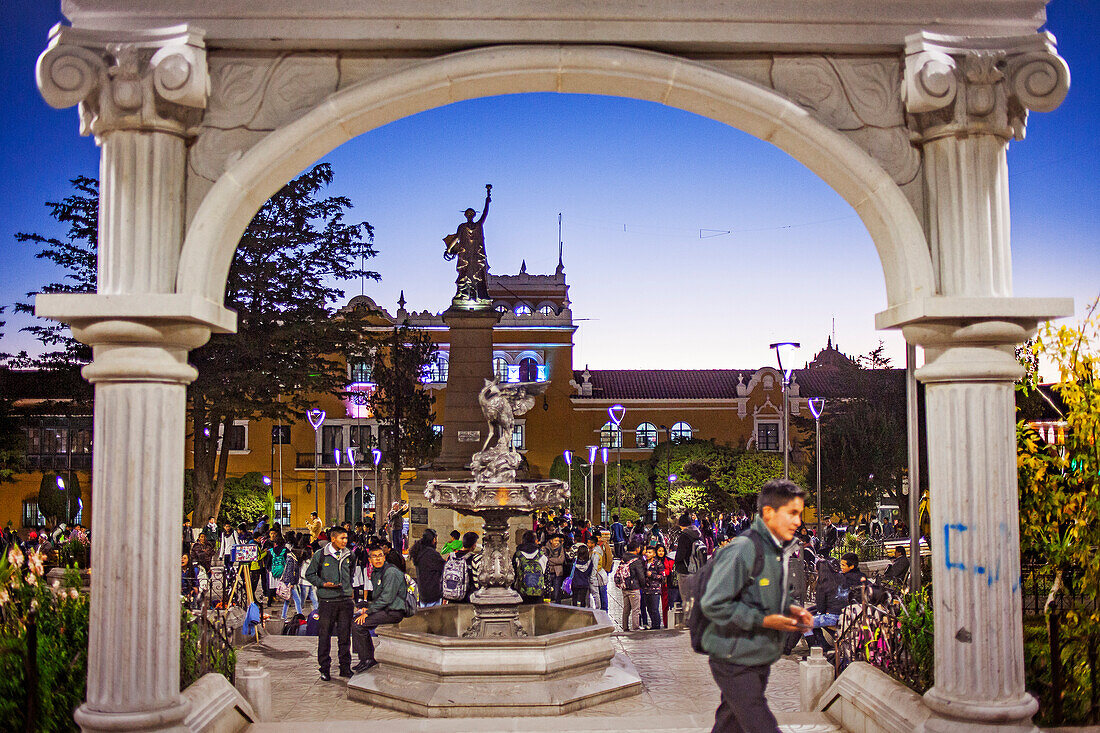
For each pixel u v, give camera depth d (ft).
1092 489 19.53
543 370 158.81
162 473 16.24
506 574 29.60
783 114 17.24
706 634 13.61
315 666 31.78
